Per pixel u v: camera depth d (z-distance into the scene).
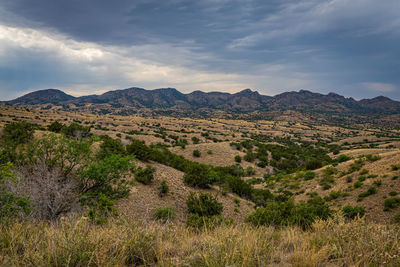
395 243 2.44
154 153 28.14
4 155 8.41
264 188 40.97
